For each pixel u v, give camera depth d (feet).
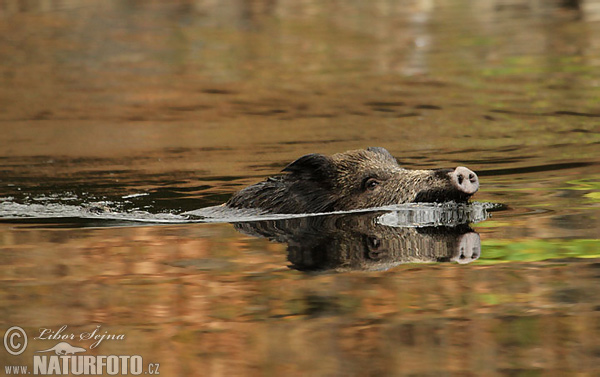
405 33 358.23
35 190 141.08
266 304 77.10
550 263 87.56
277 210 114.83
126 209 123.54
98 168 159.33
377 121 204.23
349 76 271.69
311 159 115.34
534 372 61.77
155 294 80.28
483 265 87.81
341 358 65.00
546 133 184.24
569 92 235.81
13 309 76.69
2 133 201.05
